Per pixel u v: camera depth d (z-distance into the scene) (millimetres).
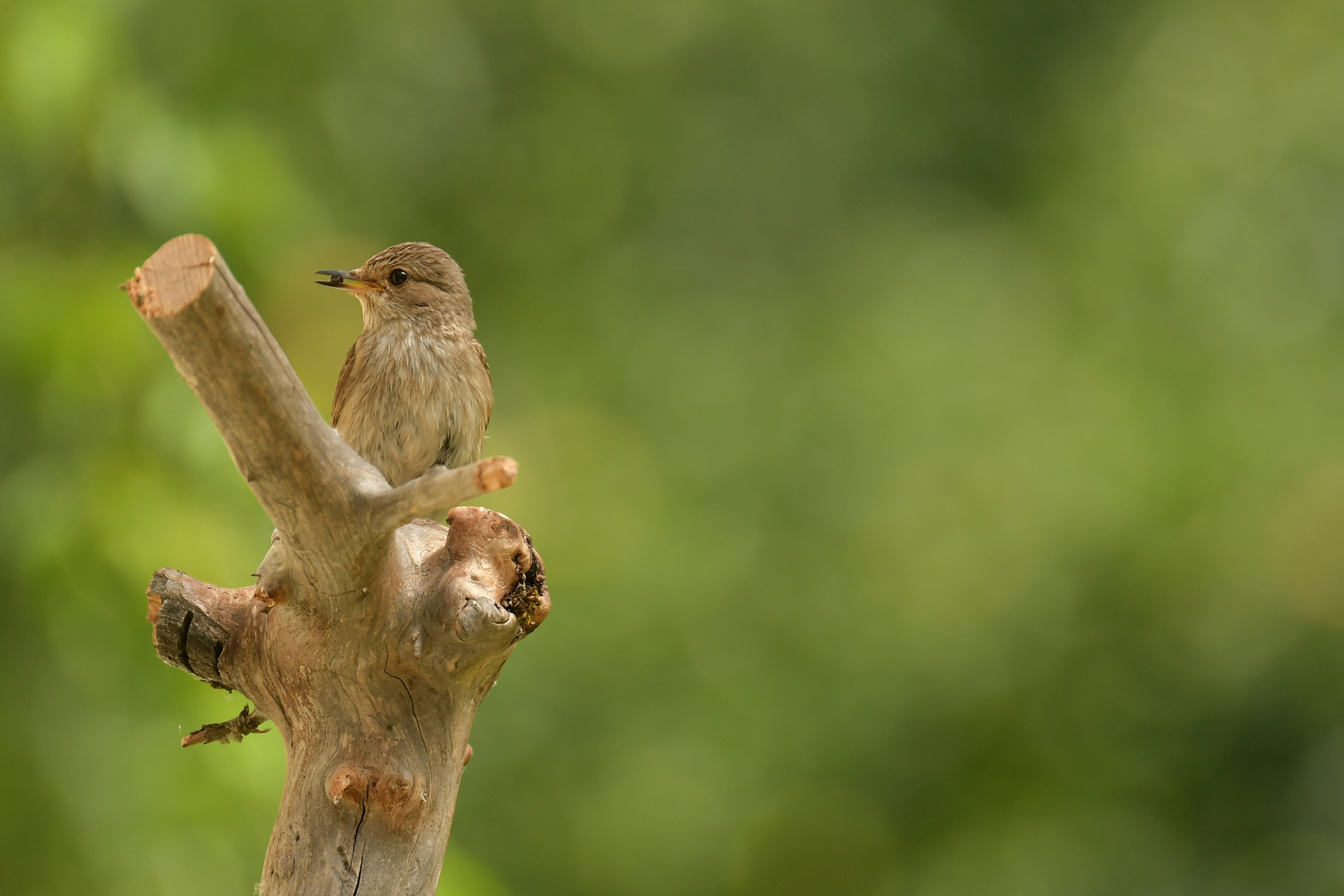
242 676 5129
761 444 15523
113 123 9344
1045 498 13859
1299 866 12844
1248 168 14727
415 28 17266
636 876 14570
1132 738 13812
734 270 17344
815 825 14844
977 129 17344
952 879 14016
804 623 14656
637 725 14625
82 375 9148
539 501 15875
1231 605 13367
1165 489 13500
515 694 14711
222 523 9211
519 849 14383
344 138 16062
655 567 15148
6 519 8969
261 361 4148
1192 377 14016
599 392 16750
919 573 14289
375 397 7309
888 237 16609
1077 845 13633
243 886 8805
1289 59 15031
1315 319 13992
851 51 17859
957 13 17766
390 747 4887
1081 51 17156
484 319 17750
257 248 9914
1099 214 15438
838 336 15914
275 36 14812
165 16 13102
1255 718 13266
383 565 4742
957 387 14844
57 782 8984
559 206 18328
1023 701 14289
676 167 18141
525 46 18688
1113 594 13891
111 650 8992
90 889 8797
